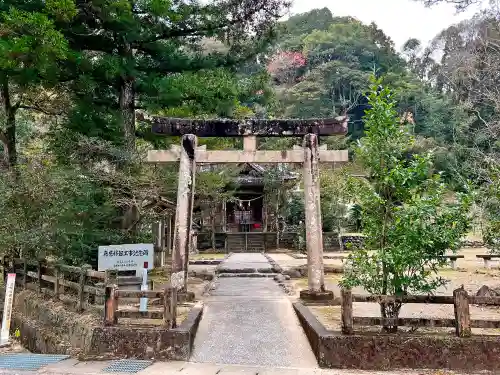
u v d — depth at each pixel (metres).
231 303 8.50
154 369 5.26
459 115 28.78
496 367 4.98
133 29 10.28
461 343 5.07
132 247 7.84
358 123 43.62
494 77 22.56
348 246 5.98
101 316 6.66
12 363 5.74
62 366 5.50
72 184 9.14
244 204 30.20
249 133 8.98
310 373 5.05
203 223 27.44
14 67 8.79
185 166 8.76
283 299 8.89
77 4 9.77
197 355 5.79
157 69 11.77
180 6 11.09
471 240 24.42
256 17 11.76
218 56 12.41
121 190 10.59
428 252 5.43
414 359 5.10
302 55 48.88
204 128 9.00
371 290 5.88
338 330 5.90
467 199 5.51
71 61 9.99
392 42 53.72
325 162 9.10
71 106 12.82
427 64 48.91
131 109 11.48
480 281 11.23
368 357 5.16
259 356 5.70
